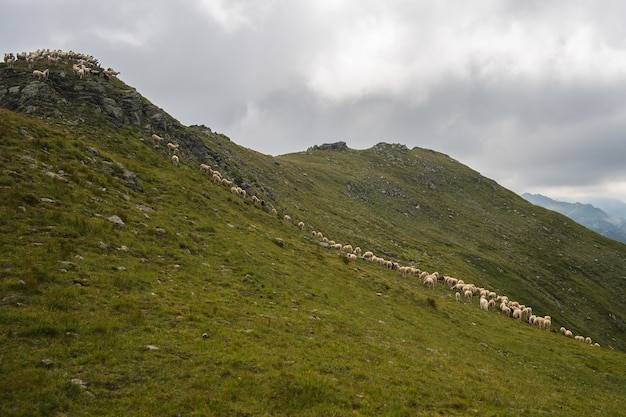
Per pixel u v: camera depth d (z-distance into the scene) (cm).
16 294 1350
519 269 11794
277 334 1706
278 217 5266
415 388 1484
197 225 2975
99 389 1041
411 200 15438
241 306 1950
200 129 10306
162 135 5266
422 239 11500
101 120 4528
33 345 1145
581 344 3869
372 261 5209
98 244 1956
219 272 2348
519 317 4578
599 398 2169
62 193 2278
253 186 6600
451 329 3028
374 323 2447
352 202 12244
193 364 1266
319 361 1520
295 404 1166
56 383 1006
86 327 1301
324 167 15788
